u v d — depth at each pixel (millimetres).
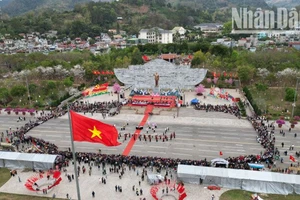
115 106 112750
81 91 136250
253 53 173000
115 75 142125
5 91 120375
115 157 70750
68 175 62844
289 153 74375
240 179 59688
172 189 59469
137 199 56594
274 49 189875
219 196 57594
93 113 105938
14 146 77750
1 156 69000
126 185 61125
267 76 135500
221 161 66188
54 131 90125
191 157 73438
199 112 106875
